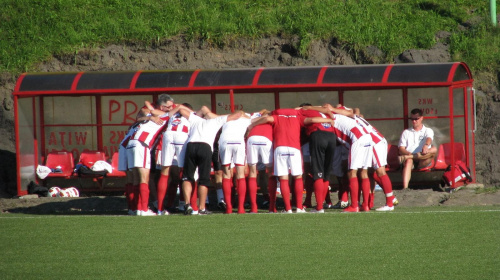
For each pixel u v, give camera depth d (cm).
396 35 7519
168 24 7756
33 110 5966
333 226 3628
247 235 3403
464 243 3078
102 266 2758
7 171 6525
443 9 8000
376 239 3222
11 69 7319
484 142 6525
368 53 7294
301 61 7269
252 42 7506
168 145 4403
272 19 7769
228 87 5538
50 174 5828
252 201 4472
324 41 7419
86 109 6103
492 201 4775
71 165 5931
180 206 4681
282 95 5916
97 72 5809
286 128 4372
